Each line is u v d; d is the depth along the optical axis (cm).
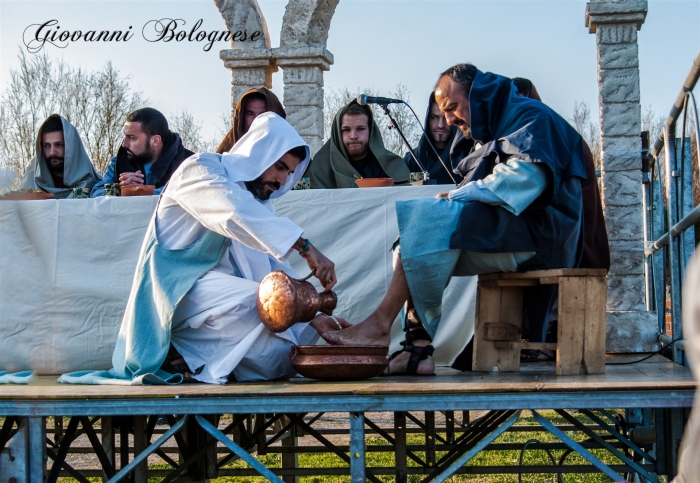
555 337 400
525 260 322
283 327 304
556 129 326
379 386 264
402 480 316
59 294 432
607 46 661
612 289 652
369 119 579
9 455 266
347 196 448
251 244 305
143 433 331
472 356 356
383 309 323
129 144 540
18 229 431
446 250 312
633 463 281
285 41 797
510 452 608
